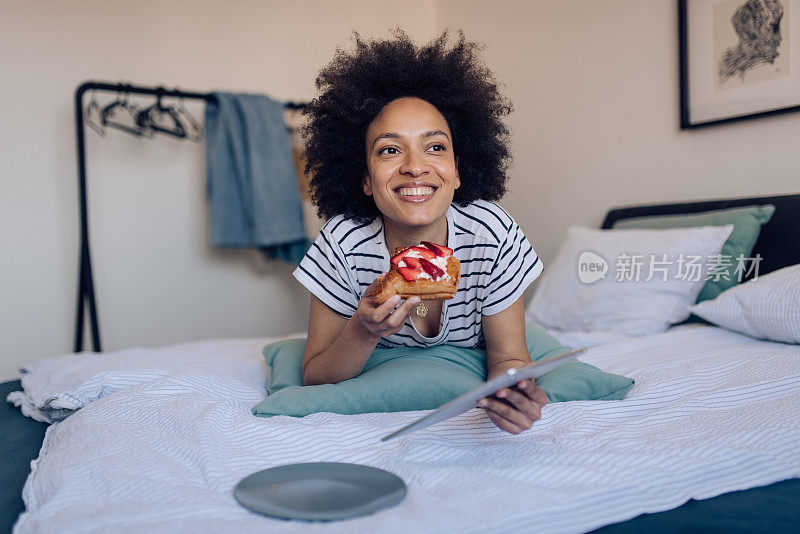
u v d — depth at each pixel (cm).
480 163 148
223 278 327
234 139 290
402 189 126
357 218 143
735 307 186
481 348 158
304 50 346
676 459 94
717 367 145
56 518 81
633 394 134
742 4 229
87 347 294
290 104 310
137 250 305
